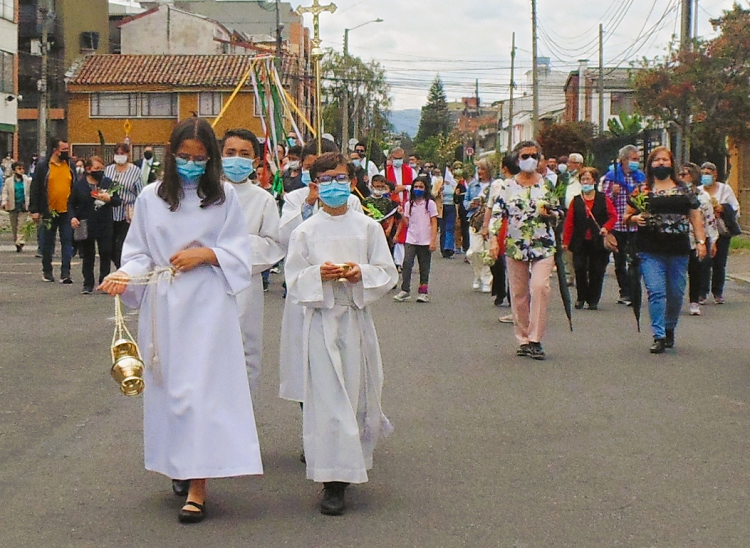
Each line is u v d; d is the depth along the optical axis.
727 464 6.62
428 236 14.82
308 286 5.66
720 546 5.16
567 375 9.48
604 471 6.46
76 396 8.46
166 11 59.75
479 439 7.23
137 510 5.68
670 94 28.11
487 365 9.97
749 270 20.41
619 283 14.76
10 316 12.75
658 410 8.11
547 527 5.43
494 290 14.33
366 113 70.38
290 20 70.75
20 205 22.14
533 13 48.16
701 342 11.39
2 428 7.43
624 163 14.18
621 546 5.15
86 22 55.28
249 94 51.19
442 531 5.37
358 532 5.35
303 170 8.50
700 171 14.59
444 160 89.75
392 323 12.73
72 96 52.00
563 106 84.31
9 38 43.78
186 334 5.49
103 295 14.82
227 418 5.47
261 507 5.76
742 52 27.75
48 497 5.89
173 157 5.54
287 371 6.70
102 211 14.73
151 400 5.54
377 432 5.95
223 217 5.63
